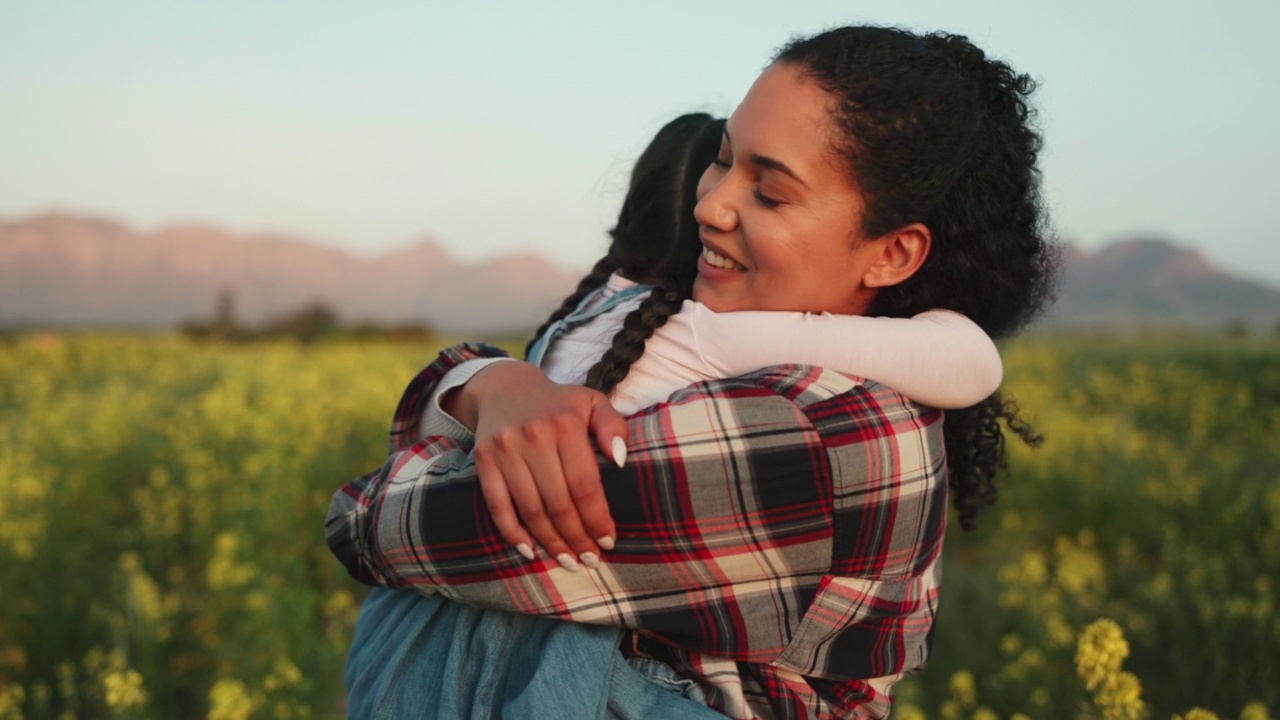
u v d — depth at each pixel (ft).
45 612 13.10
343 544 4.04
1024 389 34.83
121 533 16.94
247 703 9.77
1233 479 22.29
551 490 3.35
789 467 3.45
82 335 66.13
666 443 3.45
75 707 11.39
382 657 3.97
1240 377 50.21
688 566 3.49
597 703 3.51
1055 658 12.28
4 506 15.65
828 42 3.76
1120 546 19.26
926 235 3.90
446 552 3.62
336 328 118.83
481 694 3.64
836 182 3.67
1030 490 21.17
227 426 22.79
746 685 3.75
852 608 3.65
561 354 4.37
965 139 3.78
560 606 3.57
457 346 4.22
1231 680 12.52
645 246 4.83
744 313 3.83
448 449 3.94
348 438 25.39
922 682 13.42
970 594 16.11
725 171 4.03
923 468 3.70
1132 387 40.70
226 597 13.56
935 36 4.10
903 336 3.77
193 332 113.29
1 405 37.27
